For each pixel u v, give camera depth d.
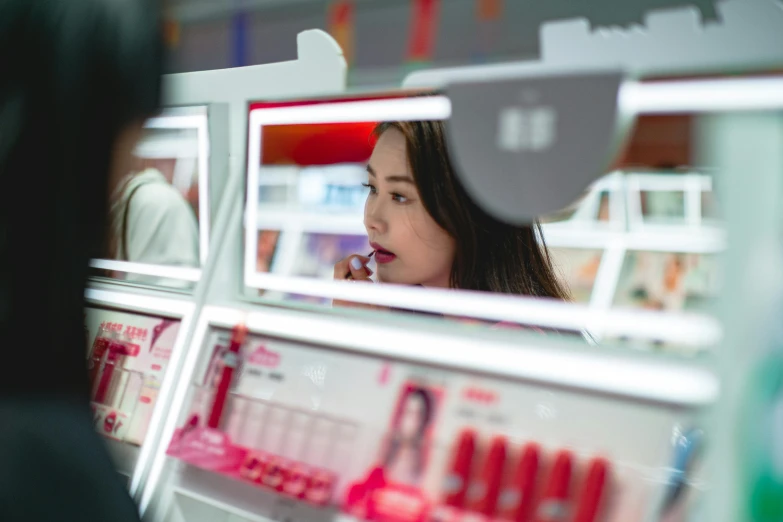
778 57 0.70
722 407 0.72
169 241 1.43
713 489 0.71
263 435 1.01
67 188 0.69
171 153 1.44
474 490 0.81
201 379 1.11
